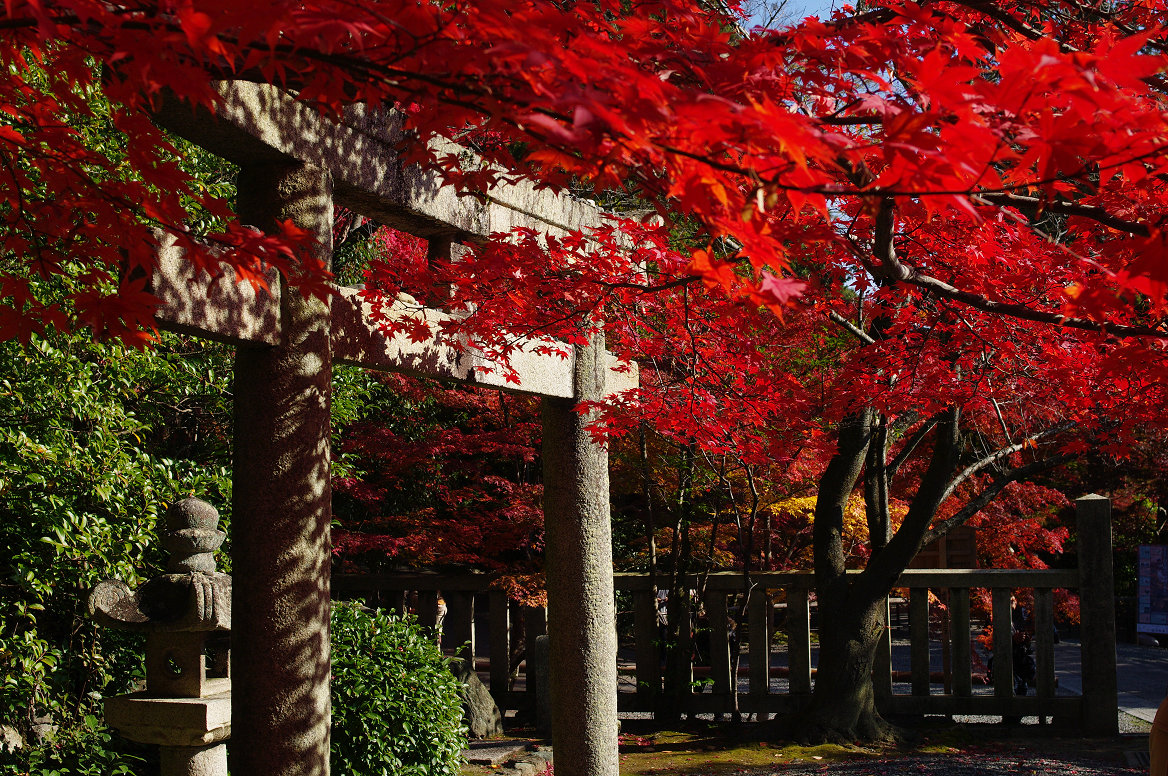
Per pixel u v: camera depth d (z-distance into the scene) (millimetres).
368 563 9930
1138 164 1535
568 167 1638
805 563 10305
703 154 1427
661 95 1268
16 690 4449
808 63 1964
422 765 5125
